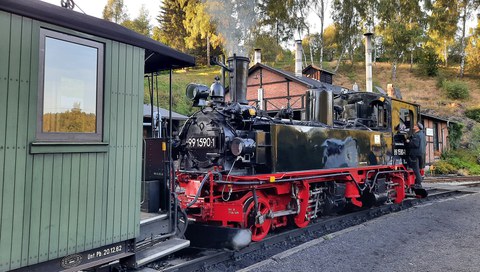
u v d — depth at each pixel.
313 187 7.60
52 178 3.23
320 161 7.29
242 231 5.32
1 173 2.90
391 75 44.31
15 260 2.98
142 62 4.07
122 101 3.83
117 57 3.78
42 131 3.17
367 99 9.68
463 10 43.31
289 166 6.57
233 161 6.16
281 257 5.27
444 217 8.14
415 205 10.26
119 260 4.14
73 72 3.42
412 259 5.29
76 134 3.41
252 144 6.02
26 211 3.05
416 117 11.46
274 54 35.34
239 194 6.35
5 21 2.94
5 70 2.94
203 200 5.88
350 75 42.41
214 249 5.73
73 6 3.64
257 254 5.72
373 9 36.22
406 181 10.69
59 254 3.27
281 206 6.96
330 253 5.50
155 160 4.89
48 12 3.16
